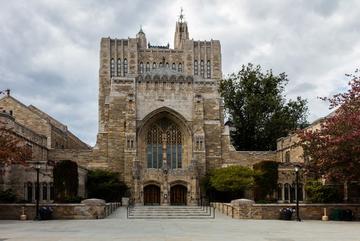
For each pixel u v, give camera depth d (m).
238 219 48.62
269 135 97.81
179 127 85.62
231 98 99.88
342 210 47.16
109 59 128.50
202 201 78.81
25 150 49.50
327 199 58.47
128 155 81.31
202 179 80.06
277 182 70.12
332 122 47.94
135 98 83.75
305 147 50.53
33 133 73.62
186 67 131.50
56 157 82.50
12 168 65.50
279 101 99.38
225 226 37.59
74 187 60.66
